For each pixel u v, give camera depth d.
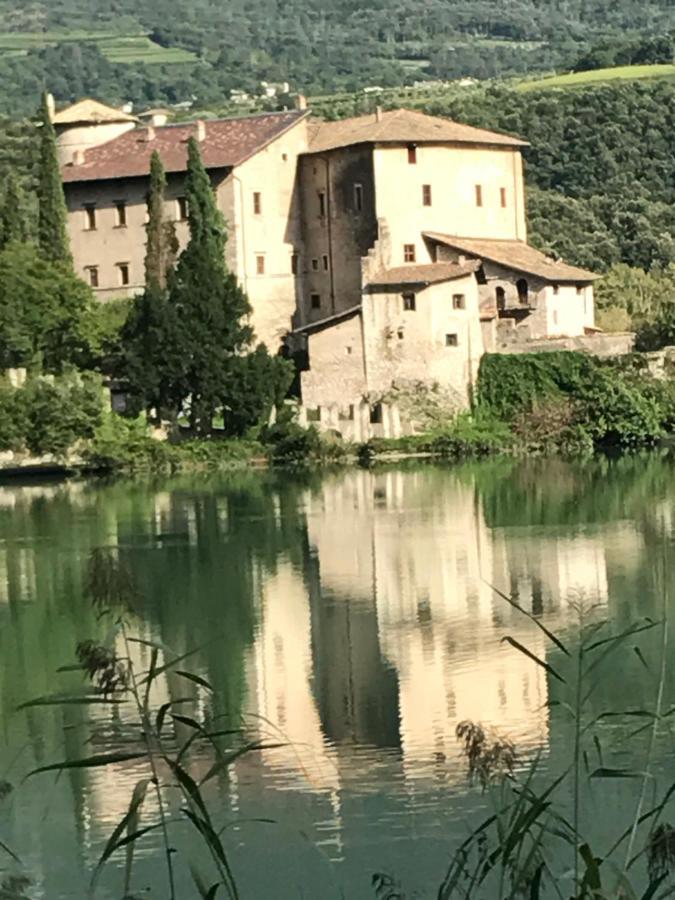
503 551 88.19
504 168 153.75
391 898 40.94
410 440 135.50
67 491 119.69
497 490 111.50
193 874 31.89
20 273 139.00
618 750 52.91
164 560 89.25
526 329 144.38
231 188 148.38
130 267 151.00
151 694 61.75
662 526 93.62
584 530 93.56
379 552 89.31
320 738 55.75
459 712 58.31
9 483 126.25
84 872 46.91
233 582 82.75
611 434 135.62
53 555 91.62
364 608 75.94
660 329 144.62
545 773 51.28
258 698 61.16
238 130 152.62
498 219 153.50
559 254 192.75
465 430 137.12
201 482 122.75
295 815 49.50
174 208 149.25
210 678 64.06
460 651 67.00
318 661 66.44
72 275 142.12
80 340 139.25
